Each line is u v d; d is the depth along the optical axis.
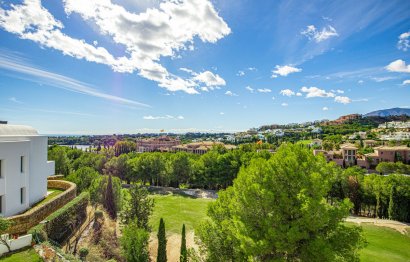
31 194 31.23
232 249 20.12
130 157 98.69
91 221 32.16
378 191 55.59
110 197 35.75
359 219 51.97
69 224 27.84
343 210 16.83
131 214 32.03
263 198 16.95
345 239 16.28
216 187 82.50
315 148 143.75
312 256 15.38
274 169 18.25
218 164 79.44
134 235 26.23
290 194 17.38
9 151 26.05
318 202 15.54
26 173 28.61
